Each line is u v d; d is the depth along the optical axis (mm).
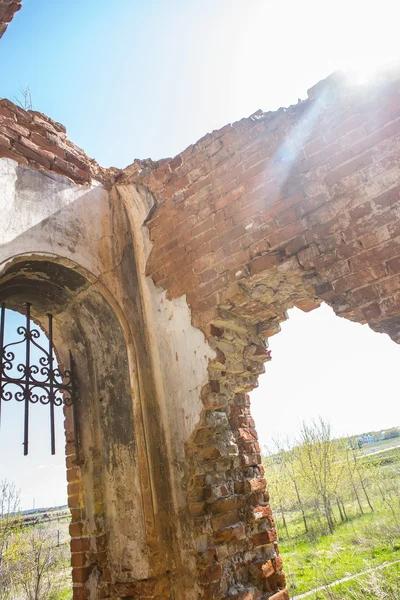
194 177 3354
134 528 2904
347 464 15688
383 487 15789
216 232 3057
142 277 3568
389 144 2223
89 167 3818
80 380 3695
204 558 2535
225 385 3102
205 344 2953
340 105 2482
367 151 2303
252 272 2740
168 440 3000
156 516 2744
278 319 3271
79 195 3582
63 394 3799
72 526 3324
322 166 2492
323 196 2443
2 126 3111
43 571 9367
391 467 17047
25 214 3035
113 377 3418
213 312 2938
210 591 2441
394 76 2279
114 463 3199
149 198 3686
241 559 2748
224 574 2576
